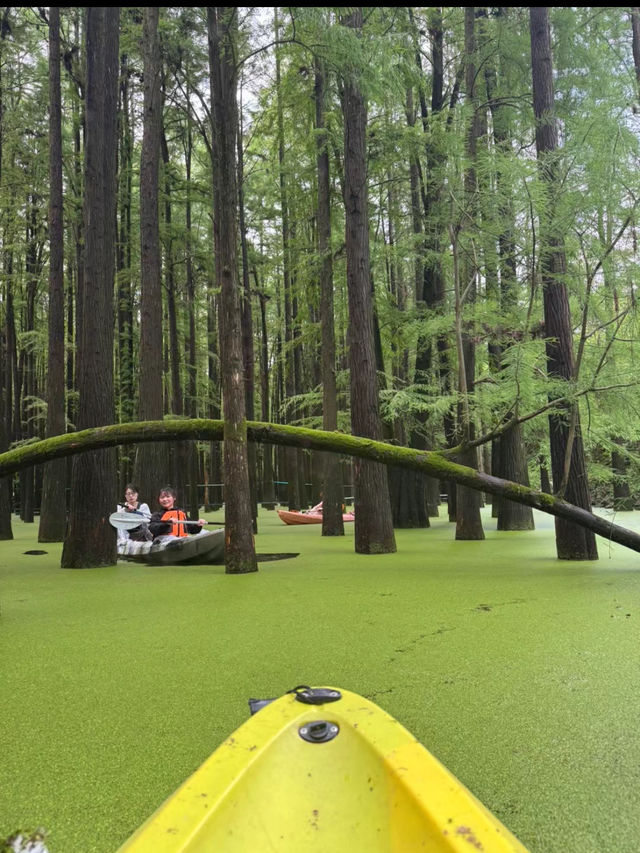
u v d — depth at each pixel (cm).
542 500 661
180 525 891
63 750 245
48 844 181
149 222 1105
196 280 2034
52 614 503
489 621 447
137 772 225
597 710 273
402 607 502
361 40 721
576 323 809
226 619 470
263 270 2236
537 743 241
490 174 657
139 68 1622
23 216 1848
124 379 1870
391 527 911
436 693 298
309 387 2031
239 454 701
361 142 943
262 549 984
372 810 125
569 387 640
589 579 626
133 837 117
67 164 1669
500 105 1268
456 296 699
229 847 116
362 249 931
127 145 1762
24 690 317
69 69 1554
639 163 618
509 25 1220
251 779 131
